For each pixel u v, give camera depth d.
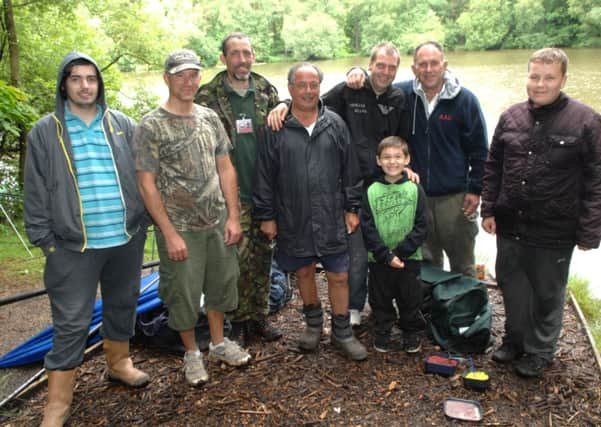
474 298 3.16
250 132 3.03
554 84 2.46
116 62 10.80
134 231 2.54
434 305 3.17
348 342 3.03
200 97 3.00
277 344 3.23
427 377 2.83
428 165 3.32
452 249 3.54
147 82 10.86
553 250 2.64
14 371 3.02
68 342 2.42
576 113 2.48
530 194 2.60
